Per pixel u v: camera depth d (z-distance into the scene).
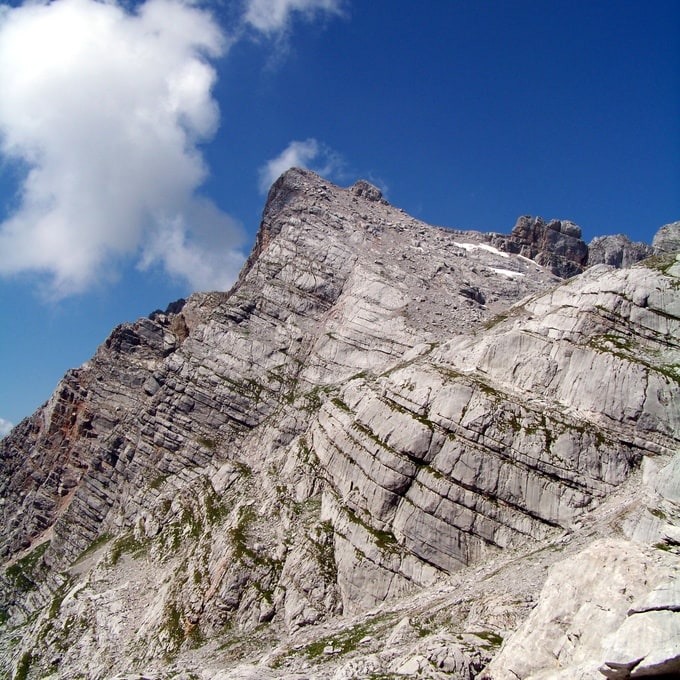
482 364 73.75
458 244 160.50
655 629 26.61
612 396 63.38
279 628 64.62
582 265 164.00
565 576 35.22
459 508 61.53
